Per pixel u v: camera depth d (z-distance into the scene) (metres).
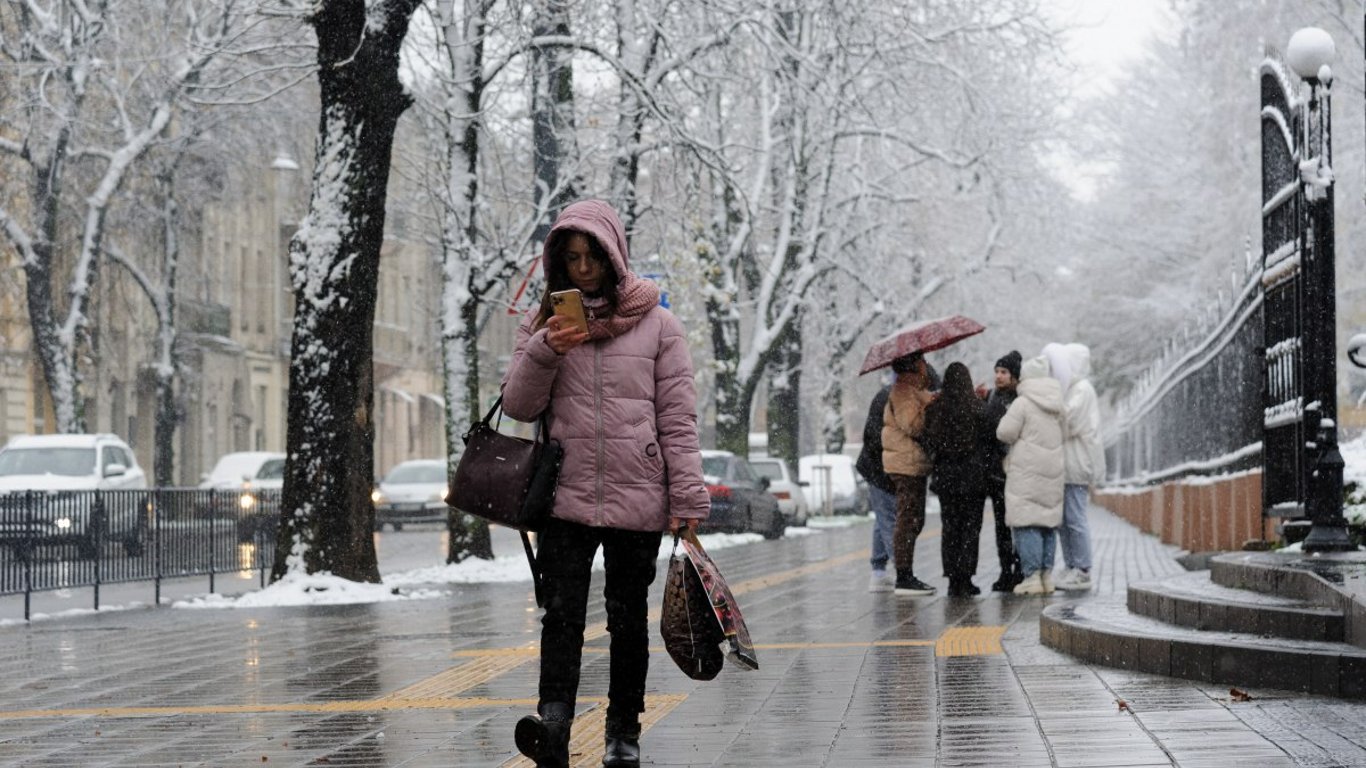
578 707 16.47
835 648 21.52
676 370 12.66
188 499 37.59
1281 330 30.12
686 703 16.48
